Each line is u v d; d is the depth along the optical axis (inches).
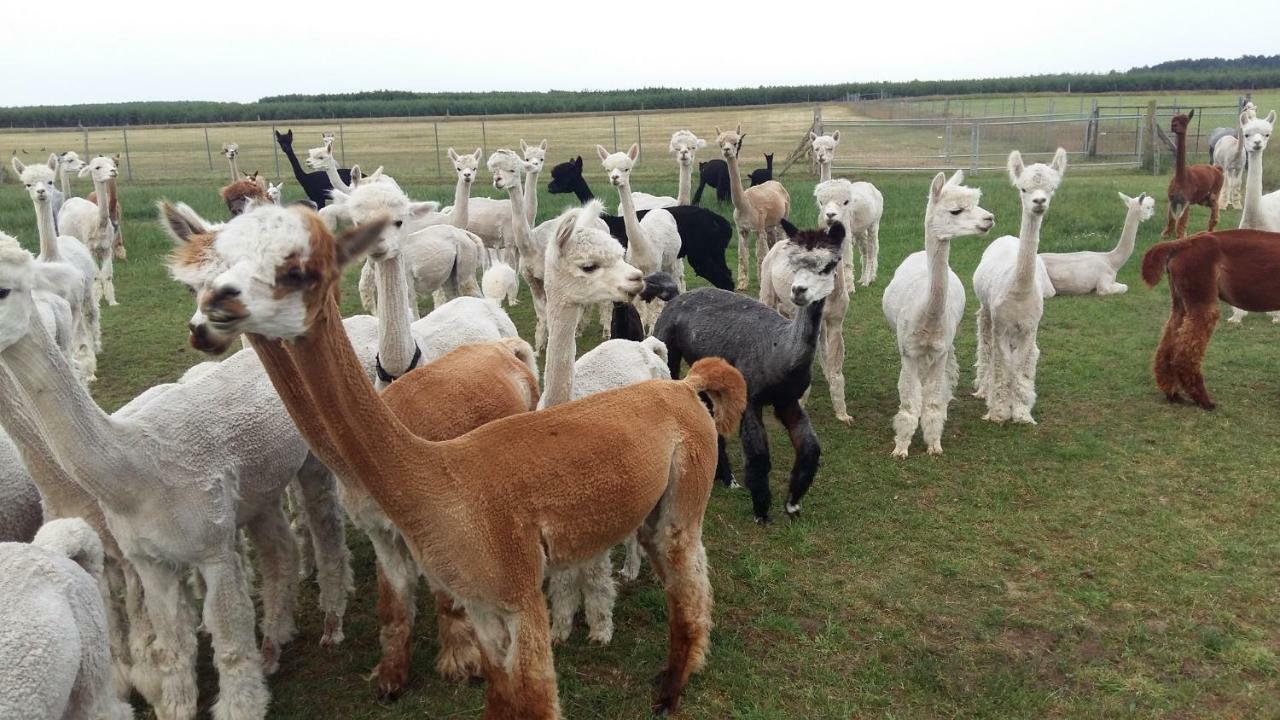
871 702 173.6
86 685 124.0
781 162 1240.8
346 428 124.1
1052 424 312.8
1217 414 314.2
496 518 136.6
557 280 191.2
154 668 160.9
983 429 313.0
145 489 148.2
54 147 1617.9
